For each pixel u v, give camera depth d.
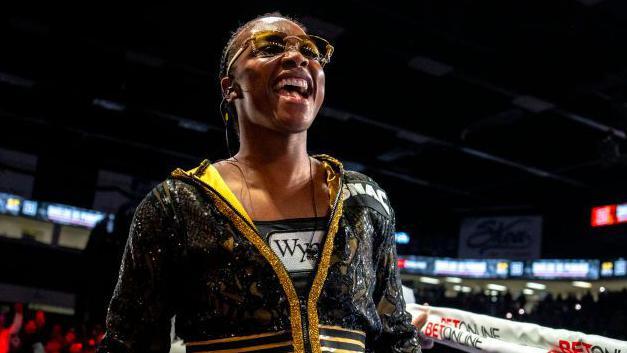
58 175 20.16
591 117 12.81
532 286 21.59
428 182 18.77
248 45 1.16
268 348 0.98
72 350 9.67
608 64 10.77
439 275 21.97
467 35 10.53
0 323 7.39
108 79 13.04
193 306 1.06
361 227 1.11
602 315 16.00
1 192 19.34
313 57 1.17
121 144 20.16
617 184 17.27
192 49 10.89
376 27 10.25
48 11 10.26
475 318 2.54
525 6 10.05
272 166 1.14
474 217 21.67
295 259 1.04
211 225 1.04
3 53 11.89
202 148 17.39
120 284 1.09
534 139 15.55
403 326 1.20
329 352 0.99
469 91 13.19
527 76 11.40
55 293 19.20
